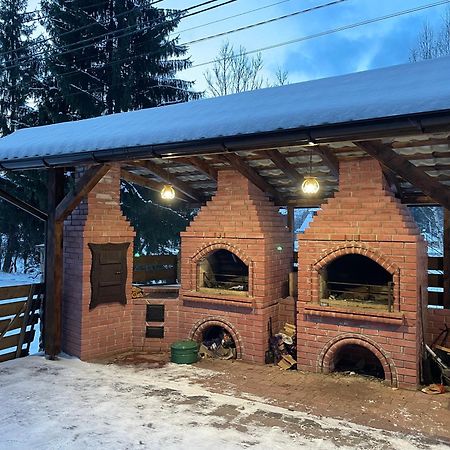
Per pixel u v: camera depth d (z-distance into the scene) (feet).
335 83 19.33
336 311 22.02
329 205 22.67
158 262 33.30
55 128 27.96
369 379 21.94
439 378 21.65
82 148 20.63
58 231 24.71
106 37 55.11
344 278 24.97
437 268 24.61
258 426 16.01
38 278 62.03
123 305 26.61
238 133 15.83
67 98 50.88
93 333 24.91
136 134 19.30
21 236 65.51
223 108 20.11
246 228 24.88
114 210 26.21
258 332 24.31
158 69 56.85
